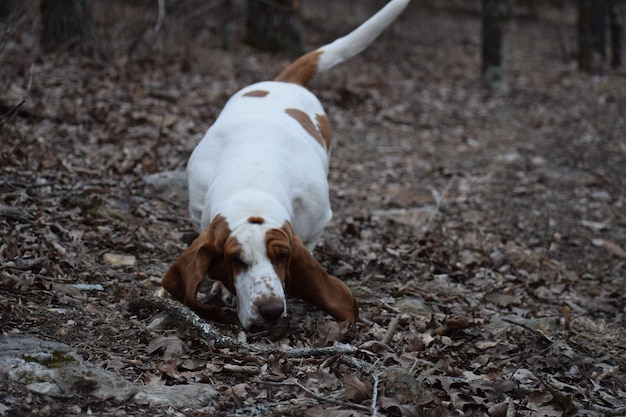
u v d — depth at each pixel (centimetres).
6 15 1283
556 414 377
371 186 846
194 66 1287
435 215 747
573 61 2175
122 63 1137
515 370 411
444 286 560
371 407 339
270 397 355
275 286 383
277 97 530
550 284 620
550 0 3719
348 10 2586
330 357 394
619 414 388
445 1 3306
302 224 473
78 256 503
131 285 482
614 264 708
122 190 648
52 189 609
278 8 1670
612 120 1327
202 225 458
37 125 793
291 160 466
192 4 1598
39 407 316
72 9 1142
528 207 827
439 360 414
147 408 331
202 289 491
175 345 388
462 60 2023
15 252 478
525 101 1473
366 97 1290
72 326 404
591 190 912
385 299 510
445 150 1051
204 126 929
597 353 488
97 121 850
